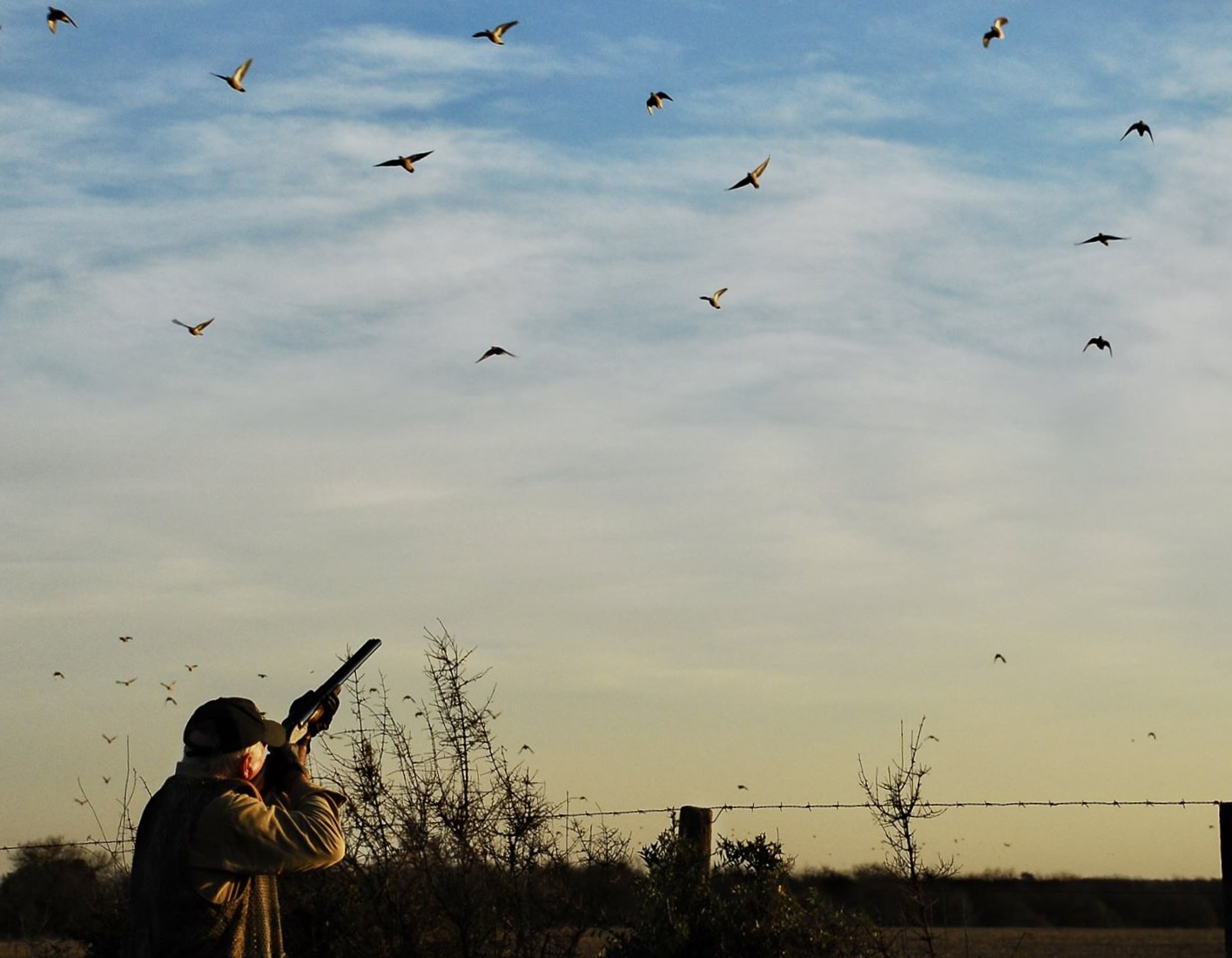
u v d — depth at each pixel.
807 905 9.69
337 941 9.05
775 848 9.76
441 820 9.31
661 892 9.22
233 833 5.33
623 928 9.41
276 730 5.74
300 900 9.11
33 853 11.29
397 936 9.08
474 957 9.05
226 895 5.36
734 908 9.34
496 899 9.20
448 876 9.13
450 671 9.67
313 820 5.51
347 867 9.27
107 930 10.23
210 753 5.51
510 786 9.48
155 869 5.35
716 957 9.18
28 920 11.04
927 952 8.89
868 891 10.03
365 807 9.35
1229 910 8.69
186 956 5.27
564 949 9.25
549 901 9.30
